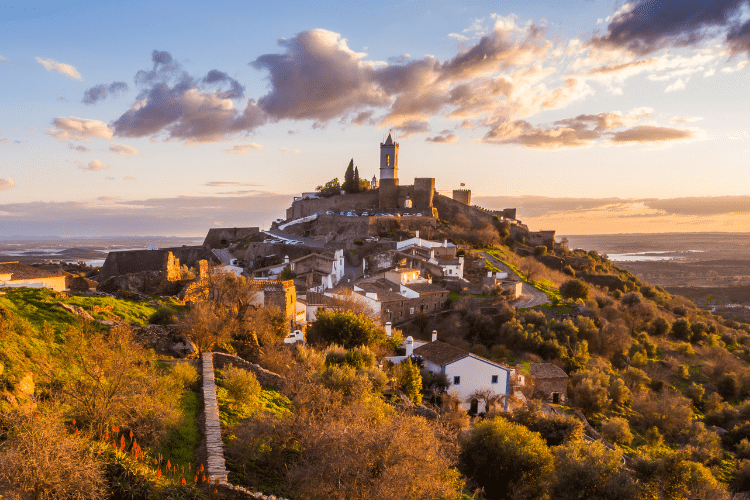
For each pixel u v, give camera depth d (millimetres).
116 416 14297
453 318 67125
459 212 139750
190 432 16094
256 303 38844
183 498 11750
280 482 14664
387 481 13148
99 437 13430
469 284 81375
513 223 146625
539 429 35656
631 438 45312
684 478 27797
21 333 18062
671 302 115500
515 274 98562
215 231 124750
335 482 13508
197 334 26703
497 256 112000
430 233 113062
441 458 15539
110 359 15891
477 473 25484
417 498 13719
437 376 40688
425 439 15461
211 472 13531
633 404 54094
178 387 18844
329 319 41531
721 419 54906
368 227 112875
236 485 13242
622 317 83562
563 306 79875
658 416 50625
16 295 24141
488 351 60812
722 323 110562
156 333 25281
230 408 18875
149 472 12406
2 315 18000
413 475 13711
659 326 86000
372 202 143625
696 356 78562
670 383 66562
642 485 27062
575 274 118188
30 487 9820
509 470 25344
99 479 10969
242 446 15281
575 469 23797
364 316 47344
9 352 15742
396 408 28016
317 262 78375
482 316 67625
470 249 109875
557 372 50844
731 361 73562
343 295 55062
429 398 39250
